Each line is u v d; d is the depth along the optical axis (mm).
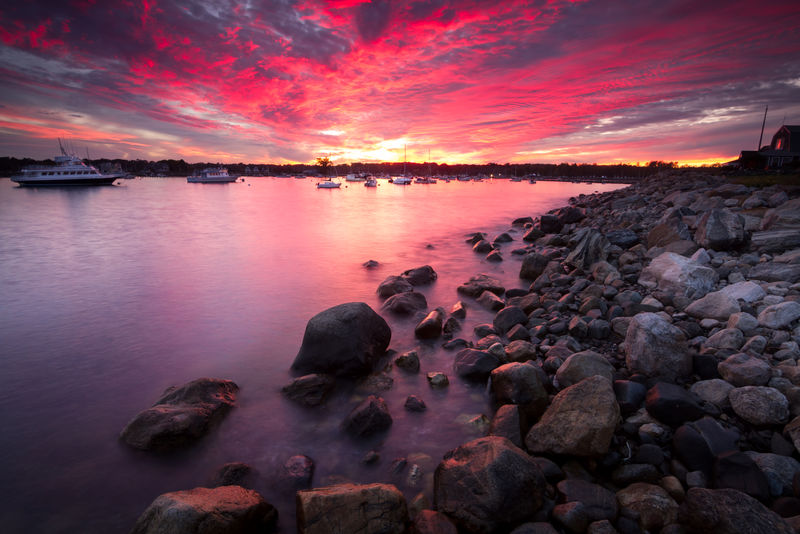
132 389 8914
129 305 14430
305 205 63219
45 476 6316
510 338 10281
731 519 4098
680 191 32062
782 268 10867
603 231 22594
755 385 6430
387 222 40219
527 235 27281
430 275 16984
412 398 7859
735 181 33531
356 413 7254
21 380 9266
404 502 5008
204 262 21406
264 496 5758
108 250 24828
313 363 9117
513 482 4812
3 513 5629
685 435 5559
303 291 16031
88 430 7457
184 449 6789
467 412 7621
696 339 8367
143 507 5762
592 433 5598
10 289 16438
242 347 10969
